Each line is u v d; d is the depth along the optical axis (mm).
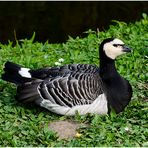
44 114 14039
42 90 13695
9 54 17562
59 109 13750
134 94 15078
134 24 19938
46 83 13773
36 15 25703
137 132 13234
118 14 25969
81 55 17234
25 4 26672
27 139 12984
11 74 14234
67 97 13633
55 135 12984
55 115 14008
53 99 13664
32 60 16766
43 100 13719
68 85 13688
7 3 26625
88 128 13383
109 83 13883
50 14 25844
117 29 19359
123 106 13984
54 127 13422
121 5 26719
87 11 26297
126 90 13992
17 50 17828
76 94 13609
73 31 24719
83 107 13656
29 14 25750
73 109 13688
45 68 14289
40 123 13602
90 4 26844
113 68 14016
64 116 13805
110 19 25594
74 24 25266
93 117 13742
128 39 18531
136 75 16062
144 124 13688
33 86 13797
